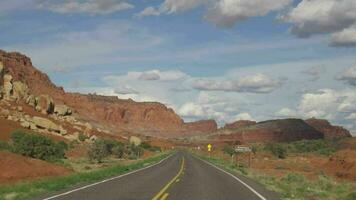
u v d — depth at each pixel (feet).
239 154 379.35
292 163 253.24
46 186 76.48
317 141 478.59
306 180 118.42
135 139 525.34
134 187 80.28
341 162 208.44
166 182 94.07
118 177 108.68
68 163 167.02
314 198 68.44
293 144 494.59
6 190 69.26
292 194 71.67
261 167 224.53
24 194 64.95
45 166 119.44
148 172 133.90
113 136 502.38
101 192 69.97
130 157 283.79
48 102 443.32
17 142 157.48
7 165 105.50
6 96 399.65
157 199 61.62
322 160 274.36
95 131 473.26
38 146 155.43
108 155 265.34
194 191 75.00
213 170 155.33
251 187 86.48
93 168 157.58
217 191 76.23
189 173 132.36
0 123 281.54
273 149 369.30
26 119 331.16
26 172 106.22
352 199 68.80
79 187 78.74
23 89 427.33
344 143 427.74
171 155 371.56
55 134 328.70
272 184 96.32
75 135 345.51
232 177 118.83
